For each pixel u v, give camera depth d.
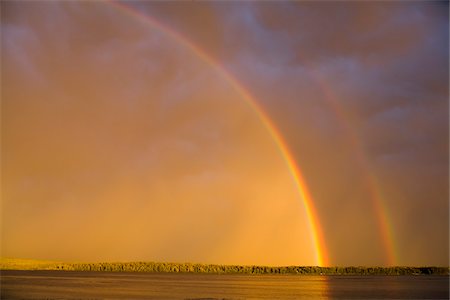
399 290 116.88
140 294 89.12
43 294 84.25
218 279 186.12
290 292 103.44
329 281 178.62
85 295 83.56
